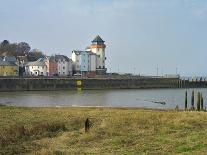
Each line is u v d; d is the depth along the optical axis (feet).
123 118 117.50
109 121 111.65
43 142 82.38
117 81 529.04
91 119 119.96
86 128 95.71
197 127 100.22
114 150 72.33
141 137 86.28
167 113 134.72
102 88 514.27
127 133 91.81
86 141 83.10
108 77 546.26
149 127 100.58
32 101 294.05
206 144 73.97
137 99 323.78
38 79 468.34
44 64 629.10
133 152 69.82
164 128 98.02
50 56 648.79
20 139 84.79
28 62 653.30
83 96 356.18
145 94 398.62
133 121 110.42
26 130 93.61
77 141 83.05
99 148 74.90
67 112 147.43
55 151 70.23
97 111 149.48
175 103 287.69
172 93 422.41
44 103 274.36
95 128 98.32
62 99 316.60
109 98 332.19
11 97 340.39
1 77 456.04
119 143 79.30
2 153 69.87
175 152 68.74
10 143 79.92
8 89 447.01
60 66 632.79
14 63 604.49
